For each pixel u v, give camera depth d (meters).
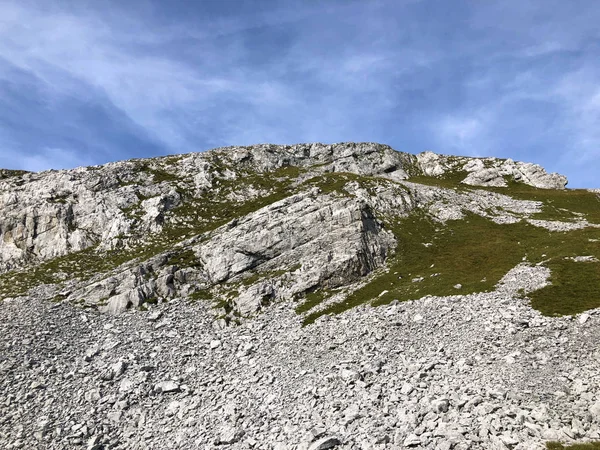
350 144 136.88
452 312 42.25
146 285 58.41
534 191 112.19
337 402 29.64
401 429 24.83
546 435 21.88
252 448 26.70
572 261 49.22
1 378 36.88
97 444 29.83
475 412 25.12
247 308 54.25
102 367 40.81
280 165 118.19
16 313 51.00
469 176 126.19
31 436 30.50
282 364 39.31
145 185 94.12
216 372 40.22
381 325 42.94
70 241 77.19
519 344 33.41
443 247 68.62
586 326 33.91
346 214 67.38
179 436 29.88
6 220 80.31
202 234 73.31
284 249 64.94
